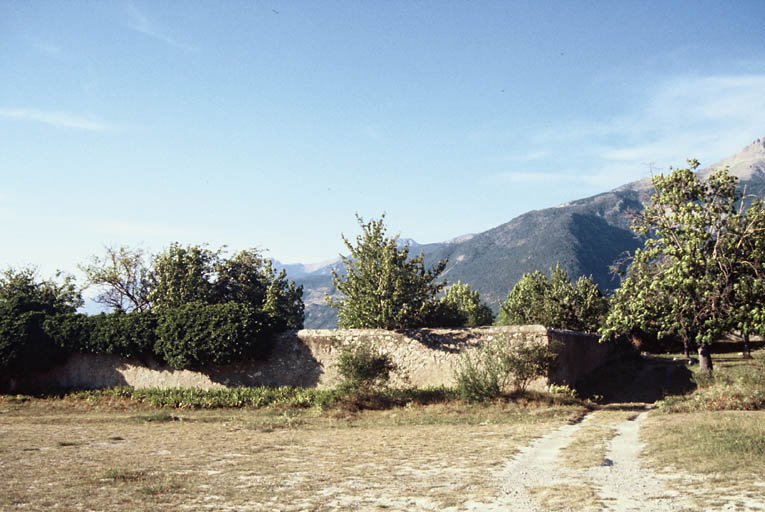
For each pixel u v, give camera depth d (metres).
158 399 24.20
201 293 39.06
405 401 21.80
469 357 23.00
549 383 22.73
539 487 8.43
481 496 7.95
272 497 8.14
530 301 49.12
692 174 25.34
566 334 25.88
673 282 23.12
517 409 19.45
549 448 12.38
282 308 44.41
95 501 7.80
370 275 27.78
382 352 25.73
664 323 24.48
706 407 17.89
